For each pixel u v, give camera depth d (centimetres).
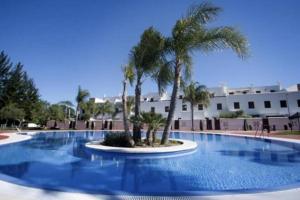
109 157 1047
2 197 422
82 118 4325
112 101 5200
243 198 430
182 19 1242
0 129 3256
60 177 682
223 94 4072
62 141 1841
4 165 856
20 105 4234
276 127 3009
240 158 1023
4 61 4397
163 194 459
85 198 426
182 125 3541
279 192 466
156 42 1259
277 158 1023
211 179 667
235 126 3222
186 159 999
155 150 1067
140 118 1272
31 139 1861
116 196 443
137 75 1346
